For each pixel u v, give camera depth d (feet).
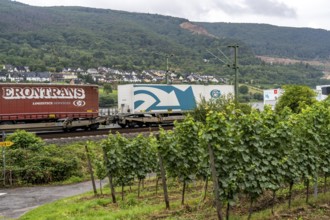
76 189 77.66
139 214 42.93
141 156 60.39
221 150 36.42
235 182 36.06
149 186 71.41
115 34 601.62
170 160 49.96
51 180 85.25
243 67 467.11
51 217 47.73
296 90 130.82
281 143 40.04
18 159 86.33
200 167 49.11
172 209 45.03
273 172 39.42
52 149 94.32
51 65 407.23
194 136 50.31
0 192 74.74
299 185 54.80
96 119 134.21
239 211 42.91
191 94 155.43
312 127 45.55
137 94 143.43
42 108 123.34
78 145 102.58
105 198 61.57
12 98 118.62
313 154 45.03
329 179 59.77
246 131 37.73
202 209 43.86
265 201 46.55
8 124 118.83
